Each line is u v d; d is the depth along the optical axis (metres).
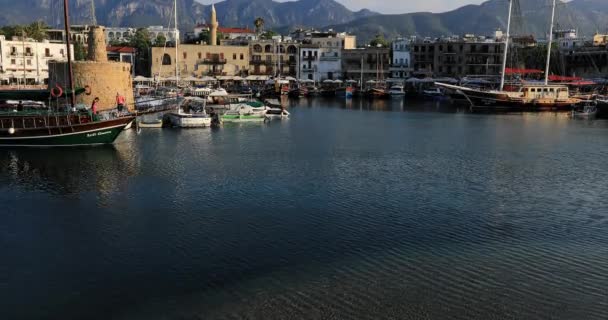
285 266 27.00
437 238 30.94
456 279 25.55
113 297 24.08
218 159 53.72
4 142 58.19
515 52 172.62
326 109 120.56
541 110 117.62
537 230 32.50
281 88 154.25
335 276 25.91
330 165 51.28
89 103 79.94
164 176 45.66
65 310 23.08
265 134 73.62
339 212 35.75
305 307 23.06
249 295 24.12
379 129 81.25
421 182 44.47
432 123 90.88
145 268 26.88
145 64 177.25
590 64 169.38
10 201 37.81
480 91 122.25
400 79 185.38
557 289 24.59
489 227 32.94
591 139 70.81
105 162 51.47
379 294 24.09
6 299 23.92
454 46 185.25
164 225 32.94
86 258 28.06
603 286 24.91
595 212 36.44
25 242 30.22
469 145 65.00
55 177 45.06
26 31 155.62
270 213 35.41
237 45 178.00
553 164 52.75
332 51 190.50
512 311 22.70
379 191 41.31
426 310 22.75
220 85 158.25
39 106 84.06
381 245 29.77
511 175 47.53
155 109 79.88
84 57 146.12
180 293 24.39
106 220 33.84
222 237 30.92
